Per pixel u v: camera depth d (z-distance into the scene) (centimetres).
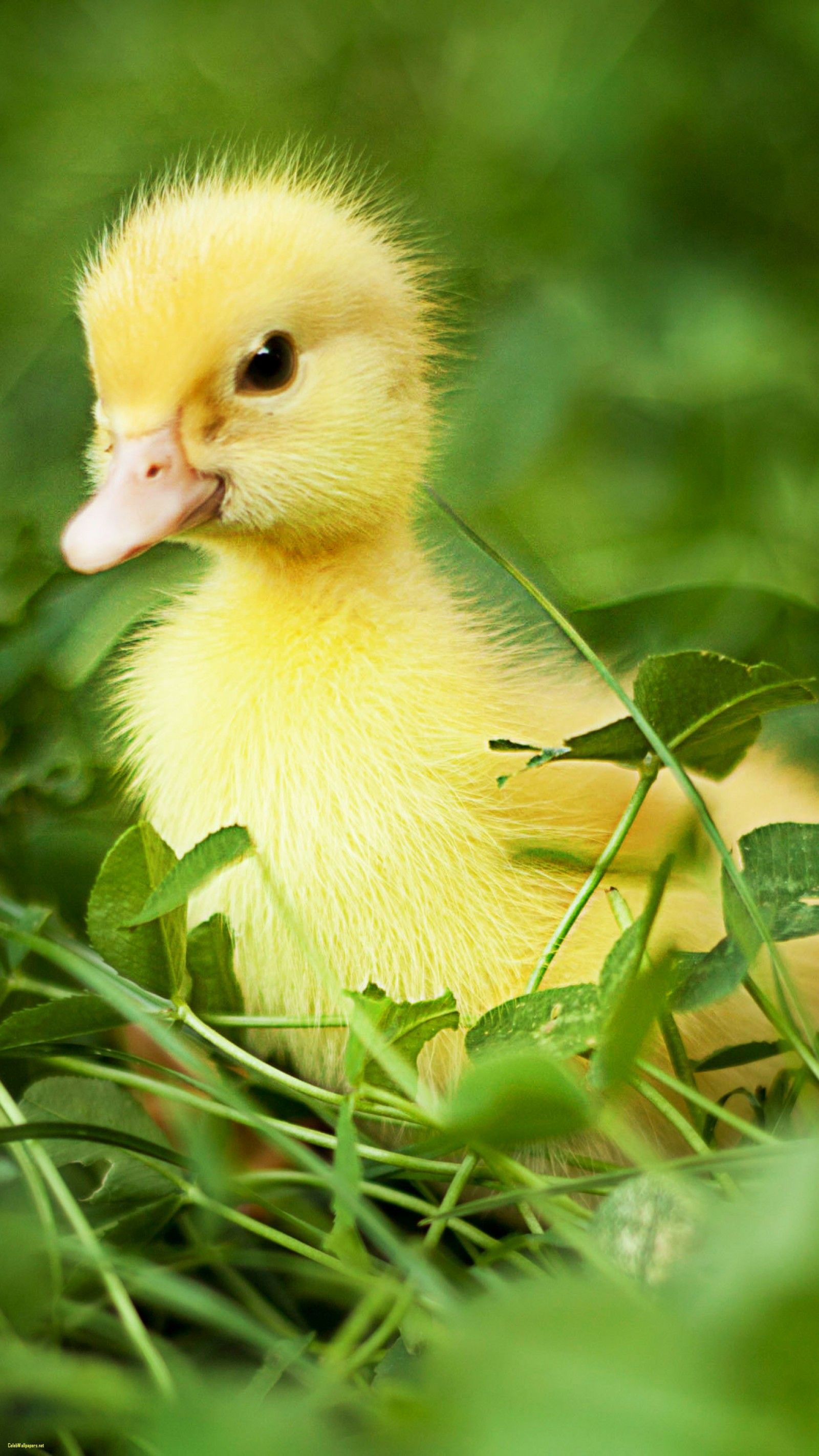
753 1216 28
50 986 37
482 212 57
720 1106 36
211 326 41
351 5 67
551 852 38
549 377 50
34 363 52
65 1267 36
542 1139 32
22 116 60
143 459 41
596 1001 35
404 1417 23
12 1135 34
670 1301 29
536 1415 20
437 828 39
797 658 44
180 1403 25
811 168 59
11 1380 28
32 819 43
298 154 46
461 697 41
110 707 43
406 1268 33
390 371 42
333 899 39
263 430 41
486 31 63
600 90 59
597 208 57
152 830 36
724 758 37
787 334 54
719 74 60
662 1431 19
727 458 51
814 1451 19
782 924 36
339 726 40
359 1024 35
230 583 43
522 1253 37
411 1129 37
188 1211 37
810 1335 20
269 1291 37
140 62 64
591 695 42
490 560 43
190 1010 36
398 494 42
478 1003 39
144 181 49
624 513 50
